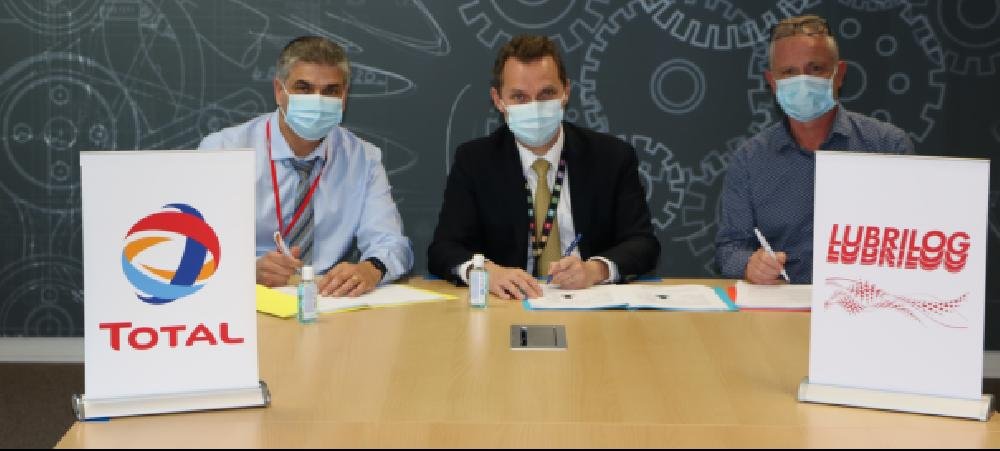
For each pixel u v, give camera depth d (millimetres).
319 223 2902
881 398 1609
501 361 1860
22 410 3555
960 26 3783
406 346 1960
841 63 2848
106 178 1565
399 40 3828
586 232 2770
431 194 3885
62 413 3533
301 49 2740
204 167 1597
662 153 3871
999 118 3814
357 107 3852
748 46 3812
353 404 1619
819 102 2754
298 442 1458
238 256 1615
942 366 1587
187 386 1598
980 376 1569
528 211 2758
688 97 3844
